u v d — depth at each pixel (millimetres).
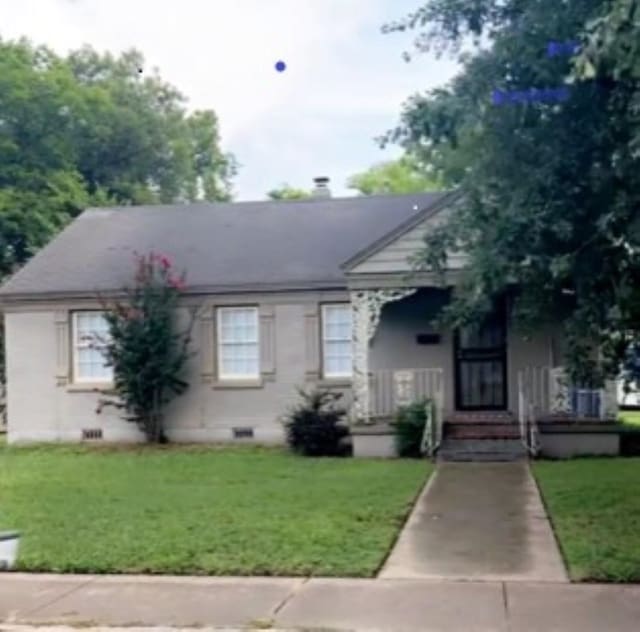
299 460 15961
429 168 9609
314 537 8797
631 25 5035
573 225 6758
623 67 5336
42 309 19938
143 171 37281
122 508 10773
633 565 7523
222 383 19109
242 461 15922
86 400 19719
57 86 31812
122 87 37969
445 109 6852
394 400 17641
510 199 6852
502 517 10000
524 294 8086
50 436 19828
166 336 18891
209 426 19172
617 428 16141
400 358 18438
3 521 9992
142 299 18938
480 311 7781
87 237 21766
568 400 16844
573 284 7266
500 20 7078
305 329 18812
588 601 6598
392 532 9039
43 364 19953
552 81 6637
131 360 18719
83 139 34000
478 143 7059
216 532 9094
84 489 12570
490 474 13570
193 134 42000
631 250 6656
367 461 15625
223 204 22891
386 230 20203
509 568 7648
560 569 7574
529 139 6887
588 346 7371
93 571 7742
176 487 12578
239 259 19797
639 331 7082
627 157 6324
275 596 6871
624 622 6066
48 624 6285
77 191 30484
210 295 19109
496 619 6184
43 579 7527
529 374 17703
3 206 27875
